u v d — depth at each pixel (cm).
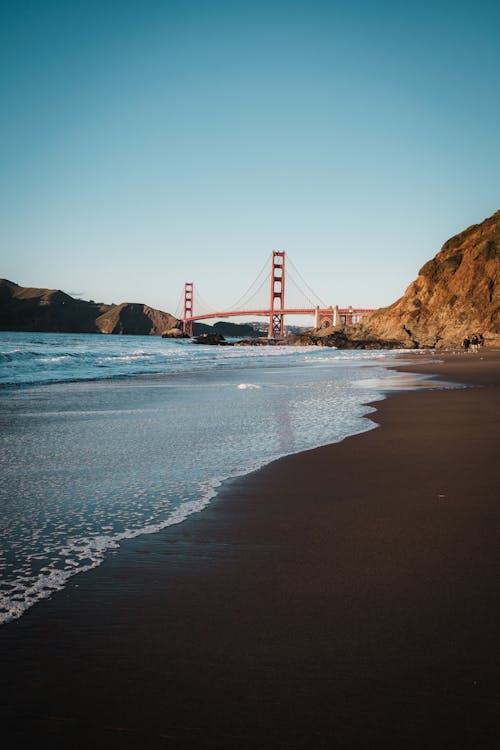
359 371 2259
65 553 328
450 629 237
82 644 226
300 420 890
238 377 1947
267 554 328
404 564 311
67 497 448
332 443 690
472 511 412
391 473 536
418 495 459
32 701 191
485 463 580
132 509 417
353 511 414
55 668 209
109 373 2112
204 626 240
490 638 229
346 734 173
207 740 171
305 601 264
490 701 188
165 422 872
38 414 970
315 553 329
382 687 196
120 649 222
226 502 438
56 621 245
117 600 266
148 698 191
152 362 2922
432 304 8094
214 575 297
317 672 205
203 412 991
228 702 189
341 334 8600
